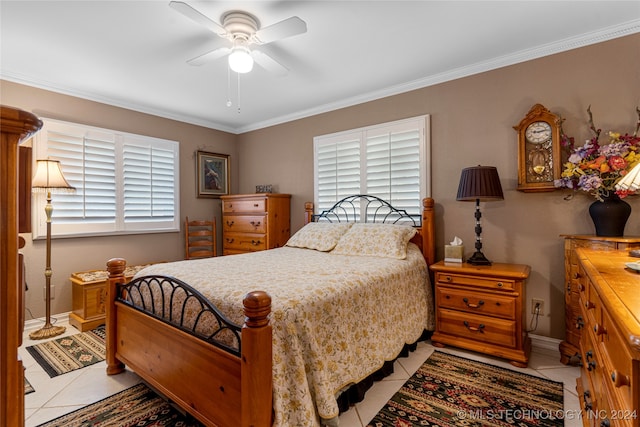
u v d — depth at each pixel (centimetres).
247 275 201
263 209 403
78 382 215
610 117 233
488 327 241
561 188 246
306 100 376
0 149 63
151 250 404
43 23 219
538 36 242
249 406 128
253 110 412
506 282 234
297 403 138
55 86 322
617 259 154
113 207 368
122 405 189
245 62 216
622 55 230
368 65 288
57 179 291
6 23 219
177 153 430
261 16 213
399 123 335
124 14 210
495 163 281
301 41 247
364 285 199
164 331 181
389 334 217
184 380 168
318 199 402
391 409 183
